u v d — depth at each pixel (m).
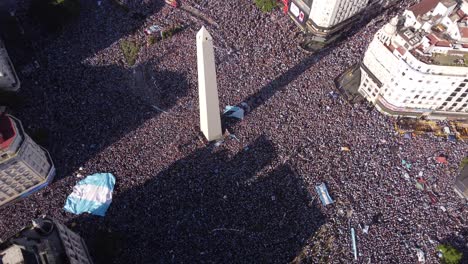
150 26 154.50
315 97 136.00
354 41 151.50
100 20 156.38
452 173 121.81
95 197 116.44
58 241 90.25
